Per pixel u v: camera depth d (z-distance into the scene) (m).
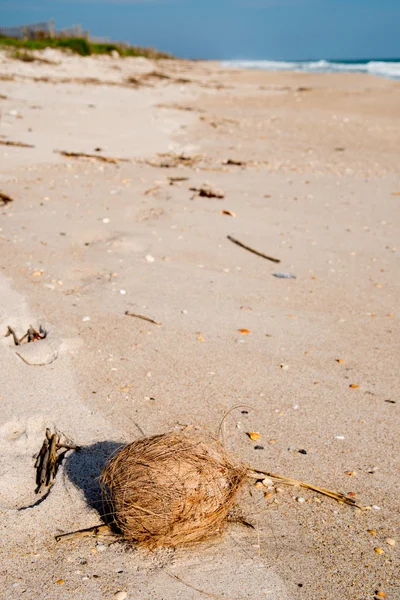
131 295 5.77
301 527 3.08
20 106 16.33
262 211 8.81
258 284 6.33
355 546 2.97
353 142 15.37
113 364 4.58
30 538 2.95
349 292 6.30
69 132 13.74
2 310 5.23
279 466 3.54
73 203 8.41
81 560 2.82
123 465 2.93
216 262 6.81
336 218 8.77
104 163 11.18
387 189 10.61
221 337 5.10
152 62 52.78
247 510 3.18
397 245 7.79
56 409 3.99
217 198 9.25
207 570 2.79
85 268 6.33
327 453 3.68
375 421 4.04
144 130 15.14
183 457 2.90
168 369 4.55
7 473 3.40
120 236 7.25
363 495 3.34
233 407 3.86
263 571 2.80
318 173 11.64
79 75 28.58
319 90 29.70
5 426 3.80
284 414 4.07
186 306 5.64
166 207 8.53
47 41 38.84
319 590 2.71
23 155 11.16
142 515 2.78
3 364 4.48
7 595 2.62
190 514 2.78
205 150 13.48
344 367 4.76
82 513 3.12
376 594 2.70
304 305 5.91
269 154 13.43
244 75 44.94
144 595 2.64
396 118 19.62
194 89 29.39
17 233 7.10
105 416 3.95
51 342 4.75
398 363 4.88
